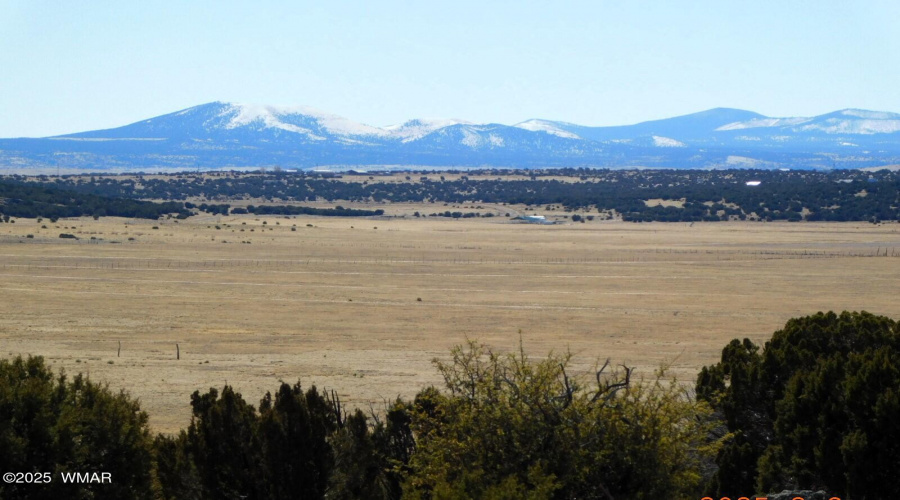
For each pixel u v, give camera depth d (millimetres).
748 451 40562
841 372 40188
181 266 160875
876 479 36031
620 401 32156
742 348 50312
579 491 30422
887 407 36281
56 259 165750
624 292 136250
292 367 79312
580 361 82688
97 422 34625
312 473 36281
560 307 122125
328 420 39938
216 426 36719
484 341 96688
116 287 135125
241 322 108688
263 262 169000
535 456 30672
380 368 79250
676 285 143375
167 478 36906
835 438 37625
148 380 71562
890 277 152000
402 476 37125
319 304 123062
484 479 29719
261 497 35906
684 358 86062
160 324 106438
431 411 37125
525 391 32125
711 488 40250
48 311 113875
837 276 153625
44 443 32812
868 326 50125
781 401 41312
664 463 30797
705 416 41281
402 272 156625
